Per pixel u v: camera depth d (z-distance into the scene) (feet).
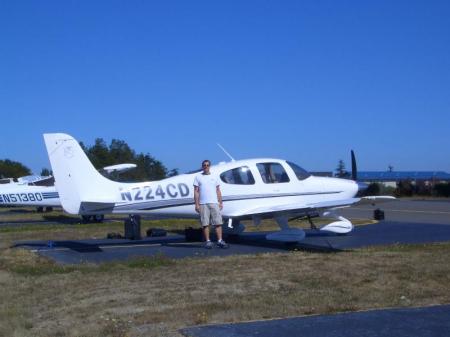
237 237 42.45
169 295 21.88
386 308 19.29
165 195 38.34
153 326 17.44
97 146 186.09
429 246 35.37
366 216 71.82
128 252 35.58
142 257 31.86
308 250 34.63
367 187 45.73
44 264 30.91
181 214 39.11
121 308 19.95
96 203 36.83
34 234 49.06
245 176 39.93
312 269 26.91
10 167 259.80
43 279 26.13
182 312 19.02
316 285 23.11
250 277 25.20
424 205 98.48
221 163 40.81
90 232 50.57
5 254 35.24
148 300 21.09
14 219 75.15
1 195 69.46
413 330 16.58
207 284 23.88
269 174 40.83
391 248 34.63
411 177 272.10
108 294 22.39
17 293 23.20
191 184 38.73
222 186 39.09
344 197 43.04
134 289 23.22
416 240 39.52
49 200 70.79
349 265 27.84
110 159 181.68
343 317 18.15
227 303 20.16
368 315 18.35
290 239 37.24
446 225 52.60
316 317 18.21
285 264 28.55
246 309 19.27
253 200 39.91
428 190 142.10
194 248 37.14
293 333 16.42
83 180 36.73
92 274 27.09
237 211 39.58
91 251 36.40
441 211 79.41
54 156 36.19
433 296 20.97
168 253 34.53
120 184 37.81
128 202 37.73
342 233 41.86
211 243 36.73
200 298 21.21
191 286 23.53
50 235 48.08
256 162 40.81
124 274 26.78
